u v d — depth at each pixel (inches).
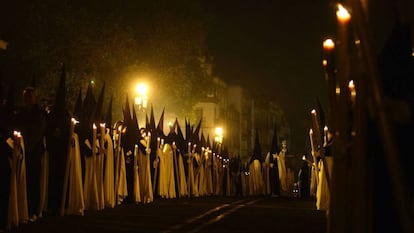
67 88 868.0
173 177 687.1
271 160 949.2
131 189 524.7
